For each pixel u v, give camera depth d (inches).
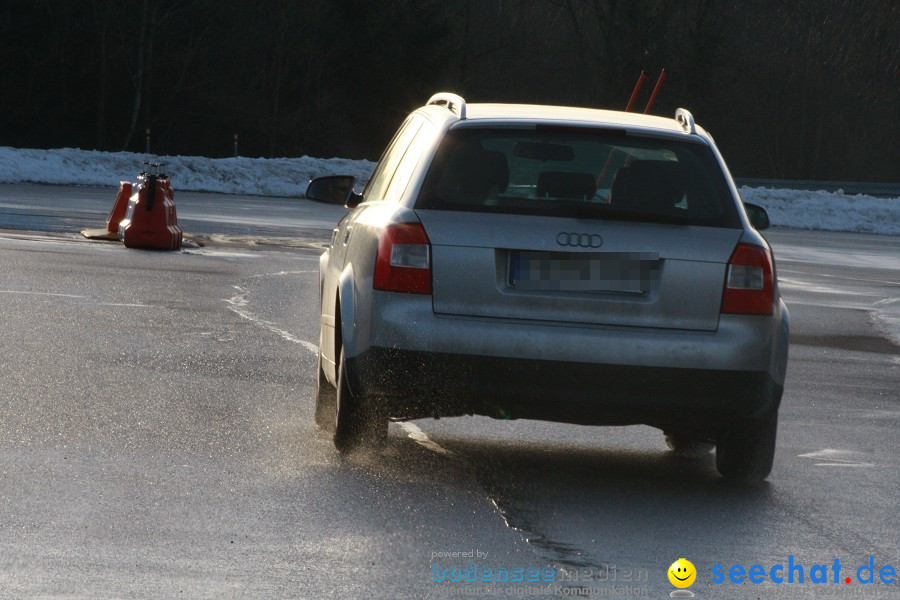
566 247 927.7
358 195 1298.0
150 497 856.3
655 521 867.4
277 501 862.5
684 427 963.3
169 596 658.8
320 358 1151.0
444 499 893.8
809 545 824.3
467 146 974.4
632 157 984.9
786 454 1133.7
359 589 682.8
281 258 2716.5
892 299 2679.6
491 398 922.1
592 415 933.8
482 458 1047.0
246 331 1685.5
